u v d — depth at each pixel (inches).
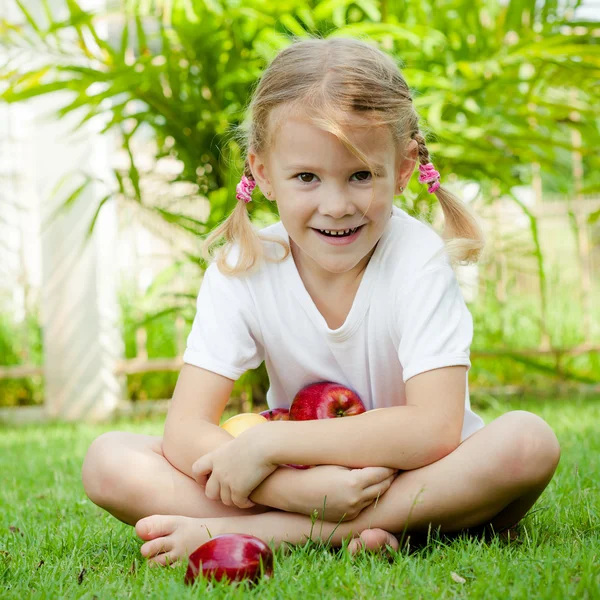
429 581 44.5
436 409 55.9
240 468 54.4
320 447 53.9
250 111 64.7
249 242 65.4
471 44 144.0
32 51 143.5
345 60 58.2
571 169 172.9
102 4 160.4
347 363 63.9
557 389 168.2
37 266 189.8
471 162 145.1
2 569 49.9
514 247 170.4
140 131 189.3
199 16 130.3
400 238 63.0
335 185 56.3
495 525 58.3
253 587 44.8
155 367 164.6
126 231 187.9
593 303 208.1
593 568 44.5
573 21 136.6
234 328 64.7
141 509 59.2
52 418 163.0
